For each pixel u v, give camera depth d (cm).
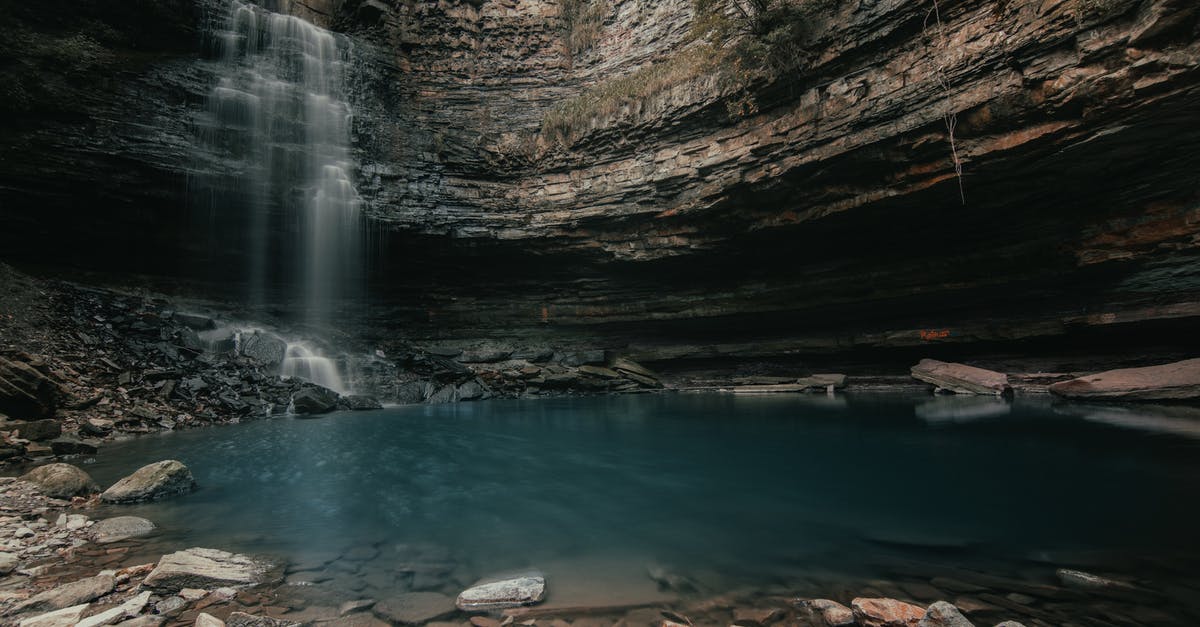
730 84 1641
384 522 496
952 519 459
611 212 1958
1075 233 1266
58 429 816
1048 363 1338
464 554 410
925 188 1344
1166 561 353
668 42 2183
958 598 309
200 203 1631
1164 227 1125
